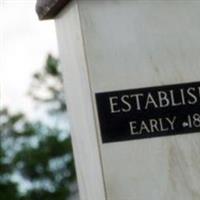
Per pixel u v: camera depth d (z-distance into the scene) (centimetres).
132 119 281
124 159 280
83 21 281
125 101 281
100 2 282
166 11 285
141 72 282
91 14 281
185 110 284
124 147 281
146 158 281
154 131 282
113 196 280
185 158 283
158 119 282
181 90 284
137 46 283
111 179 280
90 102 281
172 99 283
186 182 282
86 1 281
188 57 285
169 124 283
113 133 280
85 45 281
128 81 282
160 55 284
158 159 281
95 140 281
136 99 282
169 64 284
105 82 281
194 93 284
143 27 283
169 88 283
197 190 282
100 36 281
